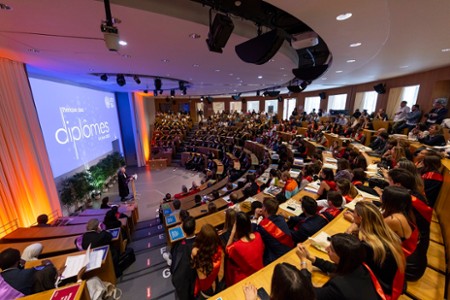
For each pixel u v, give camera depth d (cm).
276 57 505
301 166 585
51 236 404
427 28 329
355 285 115
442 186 282
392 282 134
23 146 501
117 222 432
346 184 284
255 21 361
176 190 999
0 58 449
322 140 766
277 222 227
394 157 396
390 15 282
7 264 214
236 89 1330
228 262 211
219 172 1056
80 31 312
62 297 178
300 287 92
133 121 1305
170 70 646
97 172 884
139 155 1364
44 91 636
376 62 600
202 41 373
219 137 1544
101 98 1041
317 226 224
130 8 252
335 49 434
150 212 784
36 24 285
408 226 167
